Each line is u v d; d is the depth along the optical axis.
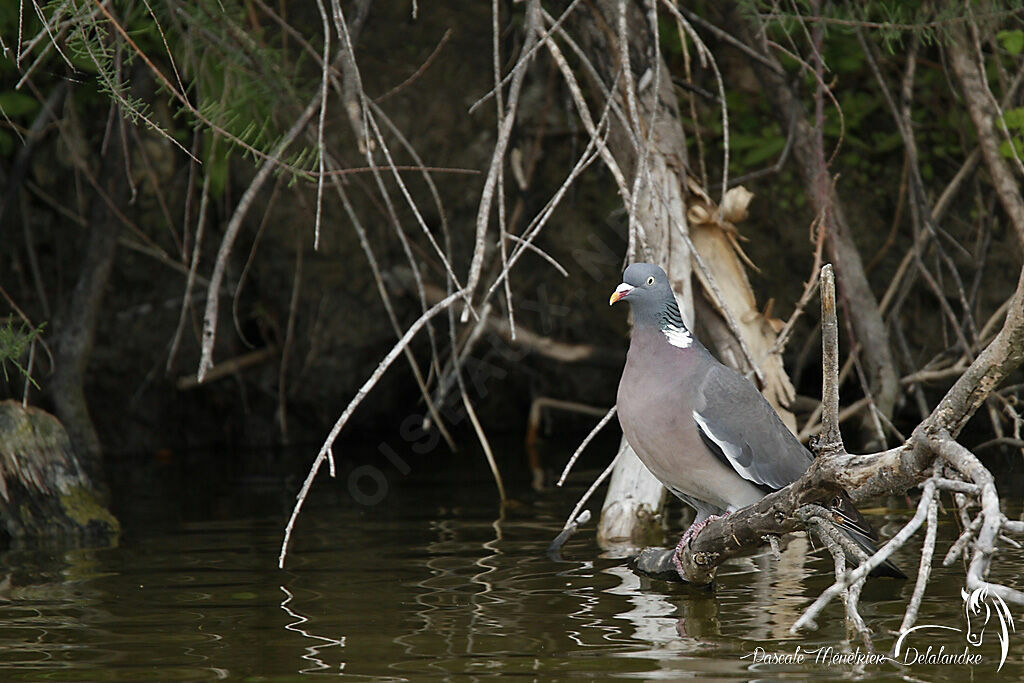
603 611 8.02
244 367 19.92
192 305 19.47
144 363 19.61
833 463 6.71
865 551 8.45
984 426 16.64
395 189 18.56
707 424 8.70
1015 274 17.19
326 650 7.07
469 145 18.58
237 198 18.66
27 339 11.80
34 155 18.33
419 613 8.01
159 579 9.34
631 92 9.48
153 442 19.91
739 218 12.33
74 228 18.81
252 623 7.79
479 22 18.03
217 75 12.43
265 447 19.91
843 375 14.06
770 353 11.34
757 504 7.74
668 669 6.59
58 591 8.91
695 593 8.59
